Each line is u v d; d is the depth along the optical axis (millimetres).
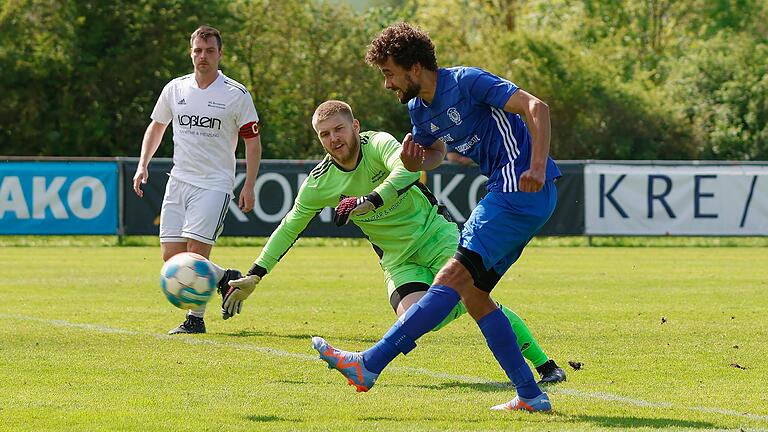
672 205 66750
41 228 64062
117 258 56938
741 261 56500
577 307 34750
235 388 20078
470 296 17641
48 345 25594
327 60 113750
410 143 17797
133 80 103938
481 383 20812
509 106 16766
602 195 66875
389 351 17141
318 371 22109
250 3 112688
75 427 16609
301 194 21203
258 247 66500
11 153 104125
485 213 17281
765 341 26844
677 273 48750
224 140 27859
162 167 64750
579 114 114500
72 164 64250
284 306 35062
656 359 23984
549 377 20781
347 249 66312
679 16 144750
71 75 102562
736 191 66625
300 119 114375
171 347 25422
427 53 17188
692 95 118750
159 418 17281
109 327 29047
